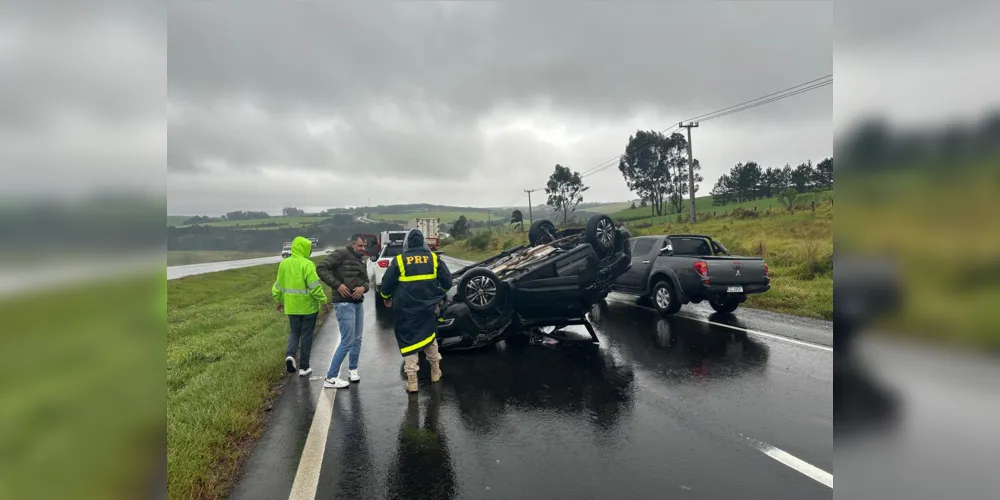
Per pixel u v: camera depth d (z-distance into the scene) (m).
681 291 10.47
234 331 10.14
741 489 3.74
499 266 9.33
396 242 15.45
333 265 6.60
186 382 6.60
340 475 4.18
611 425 5.00
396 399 6.02
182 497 3.75
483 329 8.02
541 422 5.16
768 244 21.89
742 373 6.51
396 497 3.82
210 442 4.63
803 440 4.54
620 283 12.20
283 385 6.72
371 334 10.28
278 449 4.70
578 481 3.95
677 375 6.51
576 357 7.62
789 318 10.27
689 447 4.46
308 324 7.20
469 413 5.49
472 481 4.02
